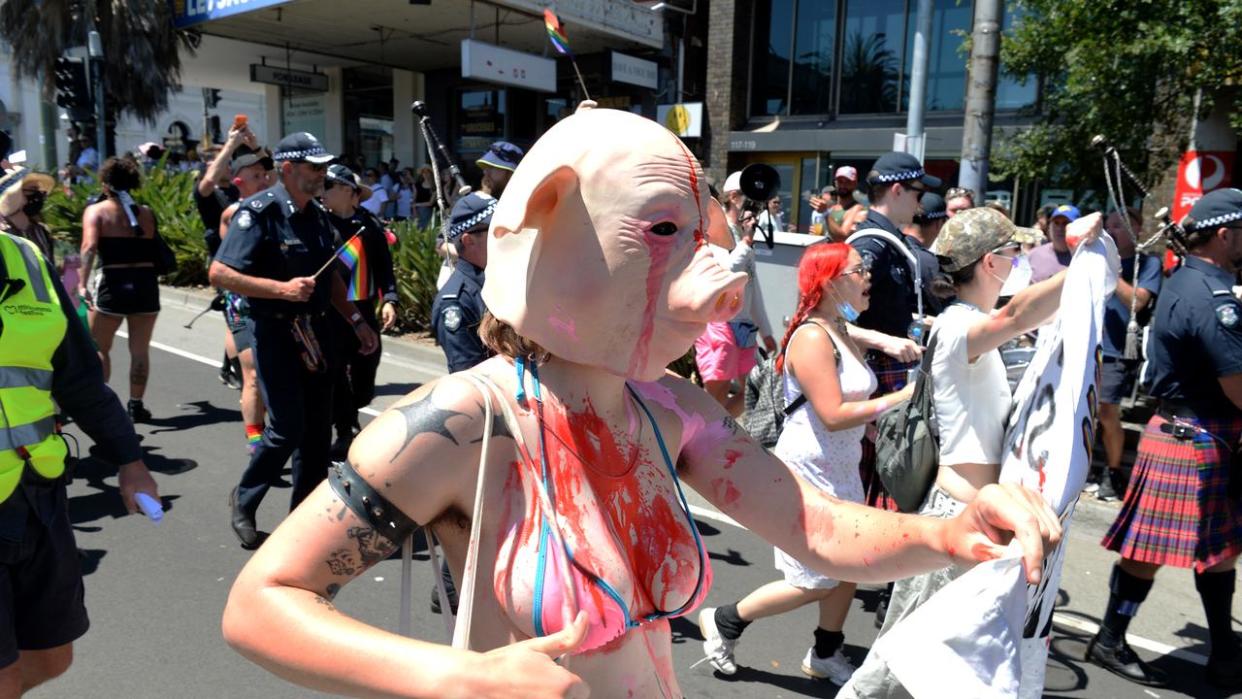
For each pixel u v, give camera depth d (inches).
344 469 46.7
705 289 44.9
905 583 105.9
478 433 47.8
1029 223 457.7
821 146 546.0
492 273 50.1
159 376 324.8
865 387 129.3
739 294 46.4
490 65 459.2
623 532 51.2
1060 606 168.2
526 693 39.4
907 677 53.5
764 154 586.9
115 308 253.4
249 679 131.3
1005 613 51.6
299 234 167.2
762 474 59.0
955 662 52.4
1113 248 78.2
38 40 663.8
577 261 46.3
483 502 47.7
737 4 573.0
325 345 171.6
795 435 132.1
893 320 169.8
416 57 681.6
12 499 83.4
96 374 91.8
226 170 280.5
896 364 169.5
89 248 248.1
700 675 139.2
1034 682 74.9
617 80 551.8
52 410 87.0
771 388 141.1
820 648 137.9
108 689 127.3
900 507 108.0
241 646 44.1
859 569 55.9
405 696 40.6
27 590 87.6
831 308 128.5
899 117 536.1
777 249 257.1
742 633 149.4
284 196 166.4
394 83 746.8
